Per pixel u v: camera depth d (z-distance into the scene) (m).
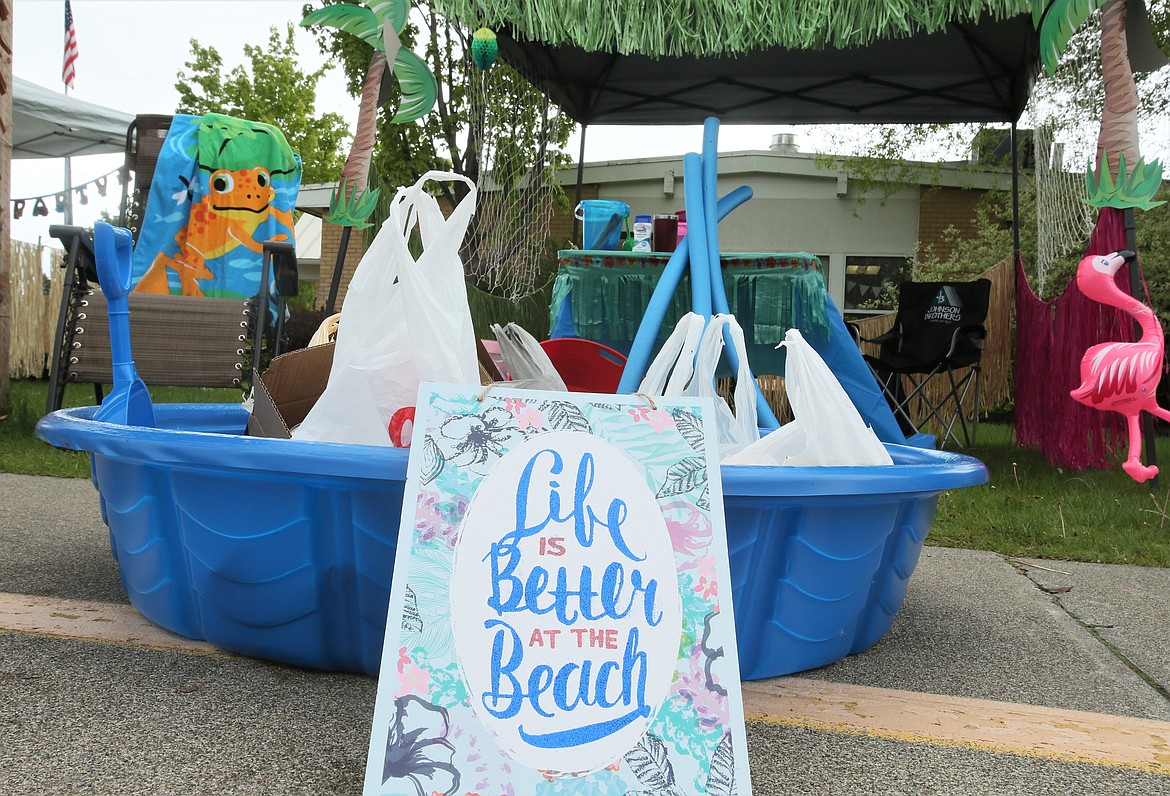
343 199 4.14
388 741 1.00
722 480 1.28
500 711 1.04
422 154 10.76
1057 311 4.51
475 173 5.74
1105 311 4.02
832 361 3.00
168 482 1.51
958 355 5.20
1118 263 3.26
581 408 1.22
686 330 1.73
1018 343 5.30
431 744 1.00
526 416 1.20
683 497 1.19
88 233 3.17
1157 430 7.96
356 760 1.19
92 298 3.24
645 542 1.16
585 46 3.74
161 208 3.85
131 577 1.72
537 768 1.01
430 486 1.14
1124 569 2.64
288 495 1.38
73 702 1.35
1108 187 3.80
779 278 2.88
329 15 3.70
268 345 3.54
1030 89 5.00
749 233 10.80
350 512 1.36
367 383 1.52
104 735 1.24
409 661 1.04
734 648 1.12
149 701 1.37
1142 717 1.48
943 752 1.31
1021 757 1.31
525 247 5.46
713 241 2.36
